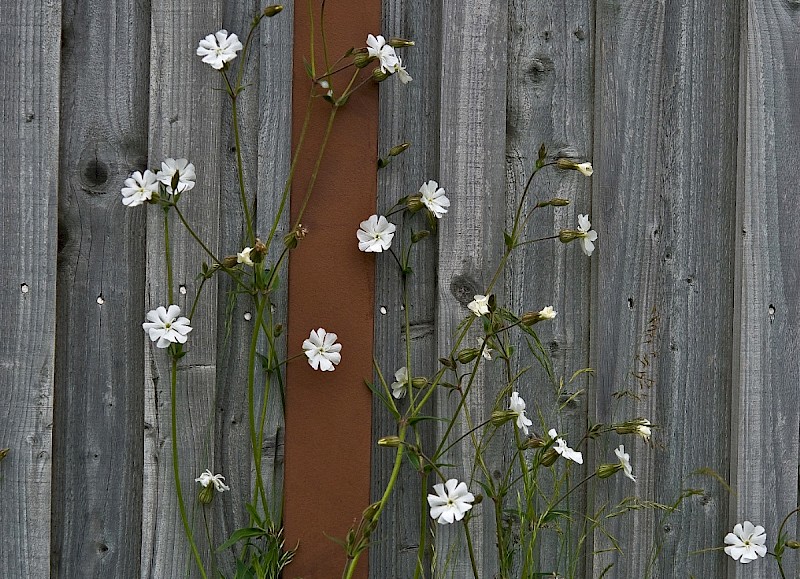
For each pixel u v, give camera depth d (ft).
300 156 4.39
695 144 4.56
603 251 4.51
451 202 4.45
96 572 4.34
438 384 4.40
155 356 4.35
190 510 4.35
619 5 4.53
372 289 4.41
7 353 4.30
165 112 4.35
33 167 4.31
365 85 4.41
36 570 4.29
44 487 4.30
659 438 4.54
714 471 4.56
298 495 4.37
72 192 4.35
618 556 4.51
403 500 4.45
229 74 4.38
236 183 4.41
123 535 4.35
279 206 4.40
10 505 4.29
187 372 4.35
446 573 4.43
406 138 4.46
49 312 4.31
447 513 4.23
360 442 4.39
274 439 4.40
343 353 4.39
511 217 4.50
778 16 4.57
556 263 4.52
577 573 4.51
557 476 4.52
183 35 4.36
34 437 4.30
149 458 4.34
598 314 4.51
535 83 4.52
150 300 4.35
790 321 4.57
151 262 4.35
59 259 4.34
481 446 4.45
